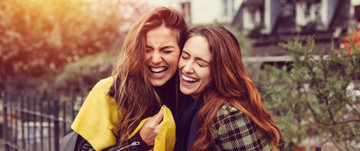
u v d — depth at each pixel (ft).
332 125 7.95
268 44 41.60
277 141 5.28
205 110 4.99
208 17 48.91
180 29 5.48
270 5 43.57
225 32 5.26
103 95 5.26
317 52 8.08
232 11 49.14
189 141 5.09
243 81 5.25
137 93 5.27
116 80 5.34
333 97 7.74
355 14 37.78
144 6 46.96
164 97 5.74
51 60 43.14
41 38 41.60
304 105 8.43
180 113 5.74
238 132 4.85
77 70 27.68
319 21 40.09
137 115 5.21
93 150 5.20
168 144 5.22
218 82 5.09
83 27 43.86
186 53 5.22
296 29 41.06
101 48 44.88
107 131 5.12
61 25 43.60
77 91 25.68
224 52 5.10
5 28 39.96
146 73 5.41
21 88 29.04
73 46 43.29
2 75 40.70
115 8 45.98
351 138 7.90
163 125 5.06
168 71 5.50
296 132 9.18
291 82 8.15
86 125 5.18
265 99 8.96
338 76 8.07
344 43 8.09
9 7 40.50
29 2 41.83
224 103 5.00
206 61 5.11
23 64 41.83
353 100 8.07
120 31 47.06
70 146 5.39
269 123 5.40
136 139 5.14
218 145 5.03
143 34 5.34
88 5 46.16
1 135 20.48
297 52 8.00
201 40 5.13
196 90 5.30
